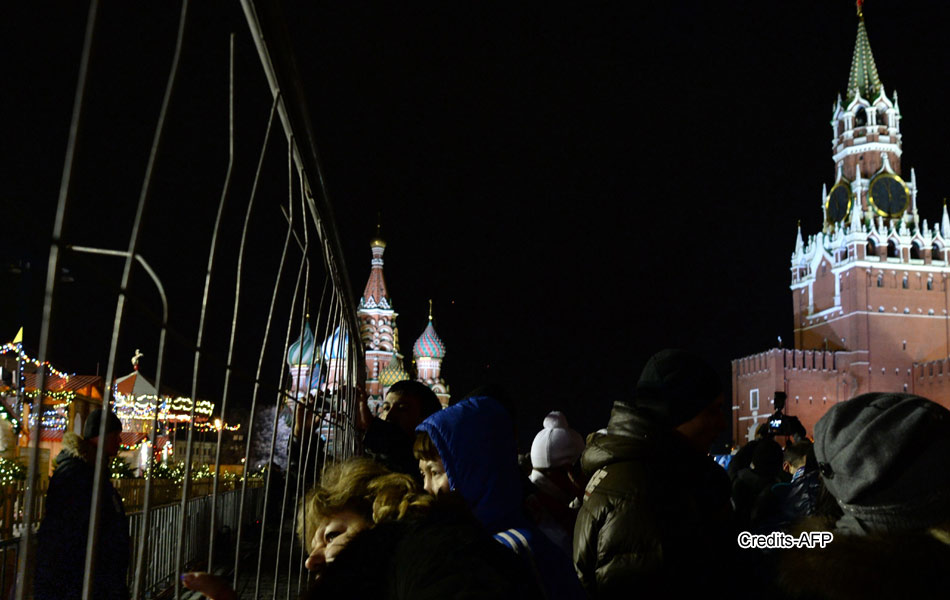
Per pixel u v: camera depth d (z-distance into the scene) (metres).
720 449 15.67
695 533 2.71
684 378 3.05
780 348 87.94
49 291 0.99
